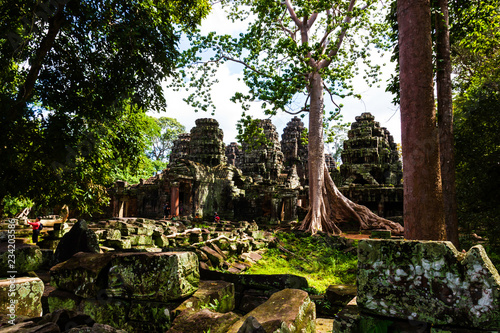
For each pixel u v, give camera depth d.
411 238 5.17
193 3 8.55
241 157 47.34
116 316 2.96
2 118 5.59
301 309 2.47
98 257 3.28
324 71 16.78
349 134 34.34
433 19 7.46
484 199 8.92
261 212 29.70
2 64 6.02
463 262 1.98
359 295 2.29
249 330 1.83
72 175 7.15
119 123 8.23
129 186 32.12
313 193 20.08
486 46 10.34
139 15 6.71
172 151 43.38
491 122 8.96
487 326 1.83
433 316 2.00
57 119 6.48
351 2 19.00
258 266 10.76
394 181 34.22
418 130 5.32
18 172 6.30
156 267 2.91
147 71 7.23
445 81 6.96
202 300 3.03
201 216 28.06
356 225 22.81
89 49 7.38
